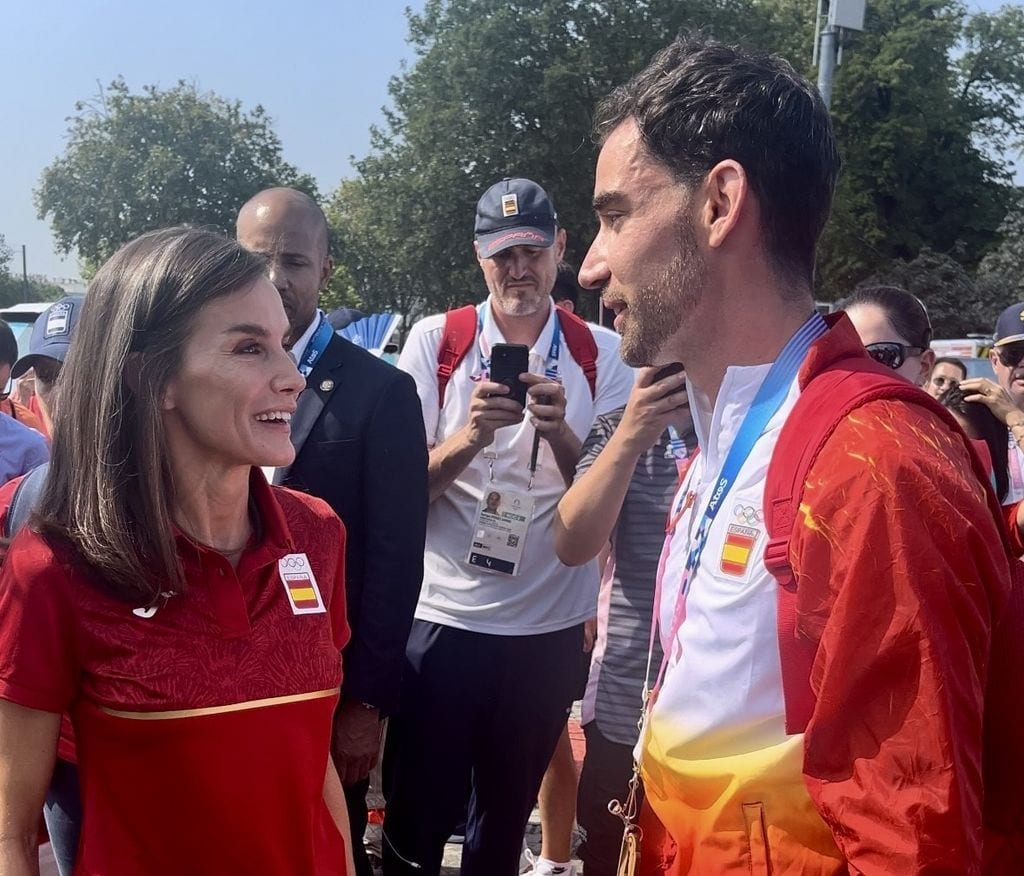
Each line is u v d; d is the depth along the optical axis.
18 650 1.49
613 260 1.37
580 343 3.39
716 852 1.25
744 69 1.29
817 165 1.28
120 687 1.50
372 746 2.71
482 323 3.38
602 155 1.40
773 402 1.28
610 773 2.53
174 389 1.58
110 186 35.38
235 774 1.54
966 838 0.98
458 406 3.31
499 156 26.50
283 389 1.62
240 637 1.58
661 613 1.56
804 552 1.11
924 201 33.72
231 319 1.58
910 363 3.28
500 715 3.08
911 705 1.01
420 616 3.14
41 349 3.83
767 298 1.30
